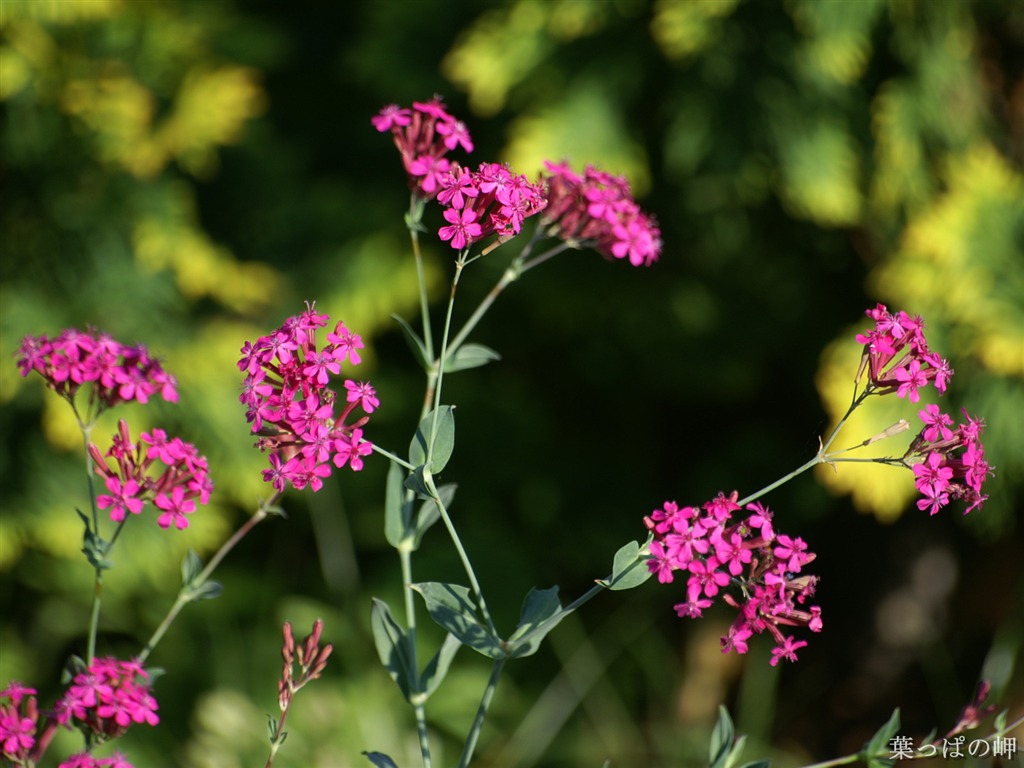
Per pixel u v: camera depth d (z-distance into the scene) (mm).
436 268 6031
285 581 5957
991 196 4984
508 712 5215
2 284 5352
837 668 6125
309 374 1873
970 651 5875
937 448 1964
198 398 5395
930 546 5879
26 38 5180
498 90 5531
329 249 6137
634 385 6637
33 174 5402
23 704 2209
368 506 6133
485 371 6641
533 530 6234
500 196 2047
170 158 5871
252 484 5492
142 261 5461
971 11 5121
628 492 6426
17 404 5297
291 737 4418
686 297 6074
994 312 4723
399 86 6137
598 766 5090
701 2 5016
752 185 5539
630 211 2248
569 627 5621
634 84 5488
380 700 4816
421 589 2064
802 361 6070
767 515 1863
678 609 1841
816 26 4914
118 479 1986
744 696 5629
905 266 4875
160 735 4781
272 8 6812
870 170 5449
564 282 6055
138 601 5629
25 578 5551
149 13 5727
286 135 6488
